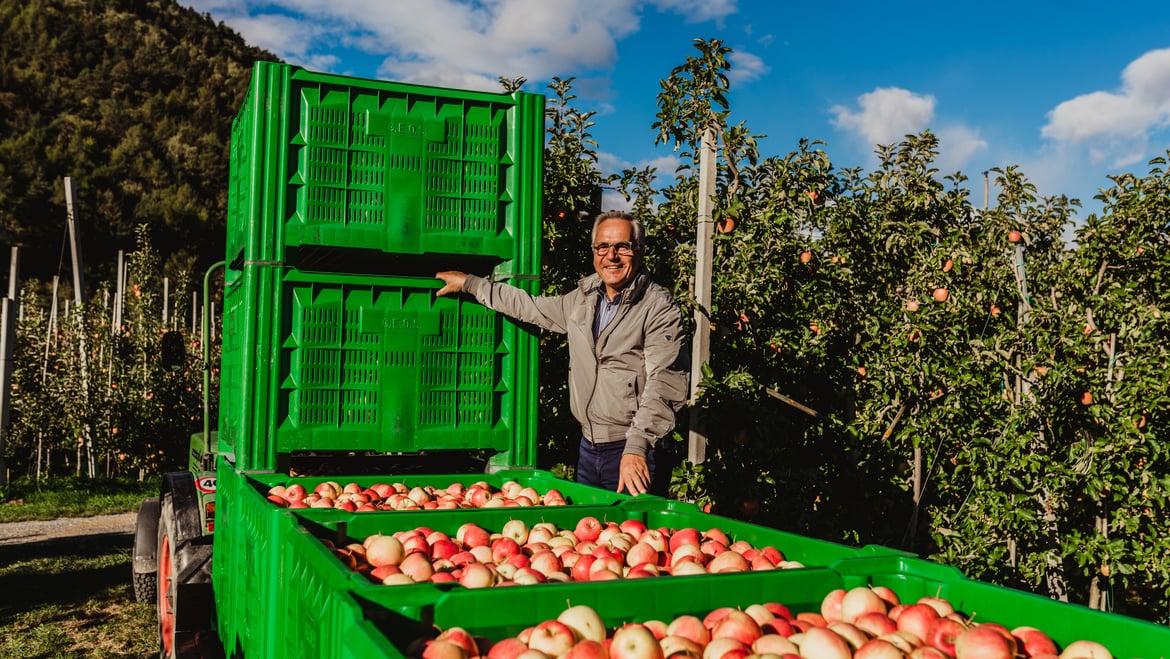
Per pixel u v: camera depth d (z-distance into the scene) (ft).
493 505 10.58
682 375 11.85
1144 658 4.87
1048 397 17.42
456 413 12.77
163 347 16.69
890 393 19.10
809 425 20.26
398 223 12.40
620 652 4.85
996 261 20.89
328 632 5.29
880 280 21.54
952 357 18.97
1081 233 19.39
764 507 17.52
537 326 13.30
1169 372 16.52
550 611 5.51
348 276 12.09
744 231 19.21
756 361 19.76
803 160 20.24
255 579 8.42
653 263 20.89
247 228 11.80
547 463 21.99
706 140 16.62
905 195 21.34
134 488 39.96
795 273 20.42
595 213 23.76
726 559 7.10
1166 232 19.40
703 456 16.48
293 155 11.87
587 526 8.87
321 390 11.92
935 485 19.72
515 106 13.17
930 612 5.59
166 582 14.65
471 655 4.78
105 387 42.63
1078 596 19.98
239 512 10.03
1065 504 17.51
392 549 7.52
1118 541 16.81
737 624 5.26
